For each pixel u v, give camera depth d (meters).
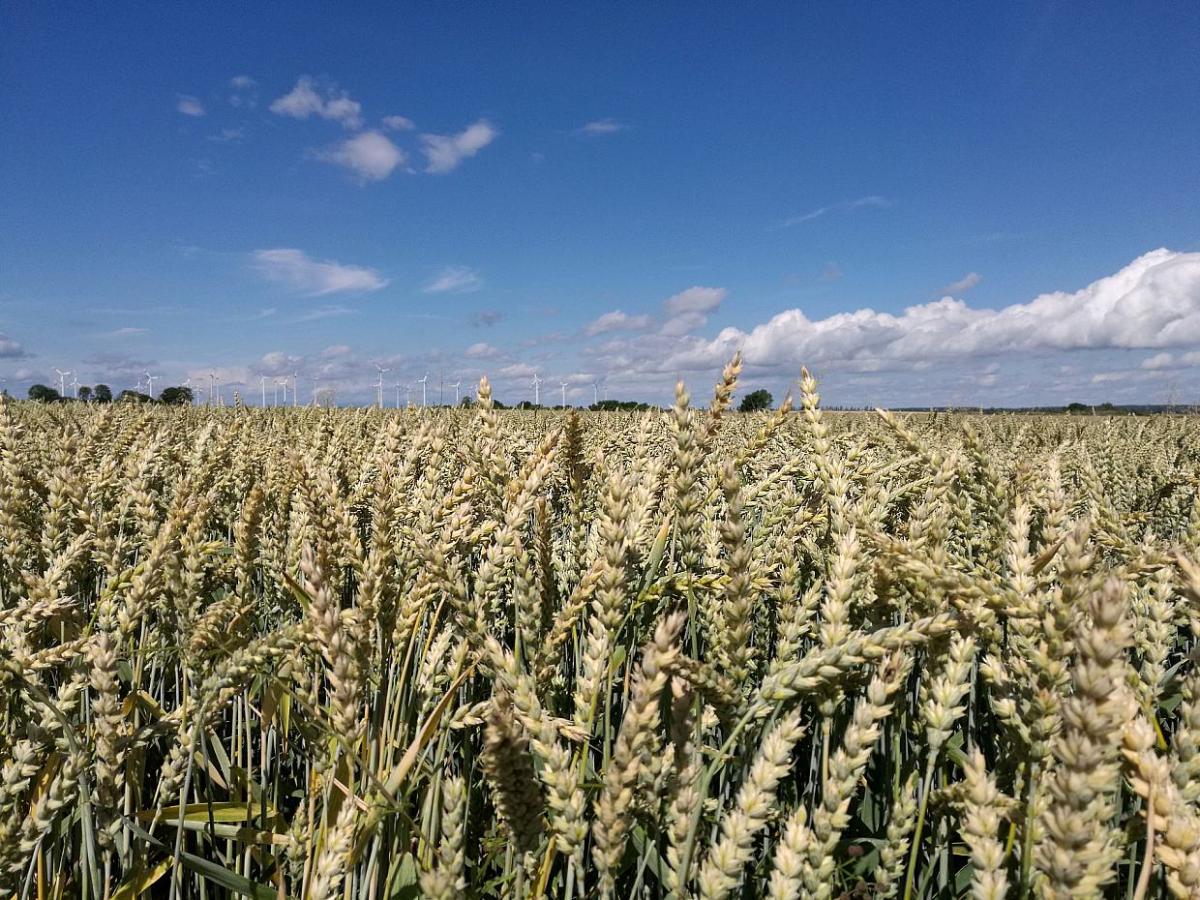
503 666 1.44
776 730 1.26
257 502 2.54
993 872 1.18
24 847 1.64
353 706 1.55
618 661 2.00
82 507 2.39
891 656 1.31
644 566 2.18
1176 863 1.02
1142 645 1.70
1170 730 2.12
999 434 9.30
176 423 6.79
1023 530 1.71
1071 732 0.98
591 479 2.91
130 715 2.35
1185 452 6.88
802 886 1.27
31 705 1.86
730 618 1.59
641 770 1.30
